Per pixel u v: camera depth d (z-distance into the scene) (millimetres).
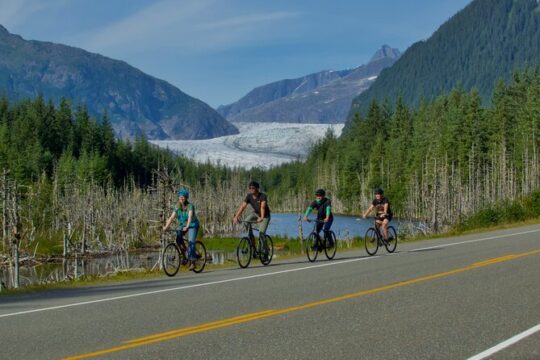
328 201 19703
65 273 39031
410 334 8727
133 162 152750
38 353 7945
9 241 36094
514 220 38875
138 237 62375
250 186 18766
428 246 22953
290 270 16484
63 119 147500
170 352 7895
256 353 7801
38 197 66562
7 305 11914
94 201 66250
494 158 98625
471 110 106438
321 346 8109
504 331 8852
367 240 20656
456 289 12469
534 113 100188
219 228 86625
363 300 11438
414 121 136250
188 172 176500
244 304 11234
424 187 96938
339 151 169625
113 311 10820
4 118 143625
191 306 11148
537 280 13383
